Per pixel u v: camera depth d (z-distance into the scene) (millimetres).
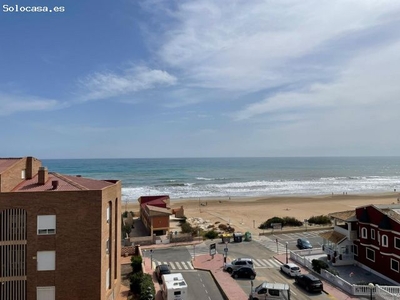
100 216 27938
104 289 29000
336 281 38469
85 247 27641
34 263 26844
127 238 58188
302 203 112250
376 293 34906
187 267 45938
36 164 34938
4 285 26547
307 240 58562
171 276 34656
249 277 41125
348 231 46000
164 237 59594
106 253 30219
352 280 39719
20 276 26703
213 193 138625
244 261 43469
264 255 51625
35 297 26812
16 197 26688
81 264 27516
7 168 28500
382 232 40625
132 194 132000
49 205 27234
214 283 39750
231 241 60156
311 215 90375
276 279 40688
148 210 67125
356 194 138875
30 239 26797
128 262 46188
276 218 74812
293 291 36594
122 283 38125
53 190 28078
